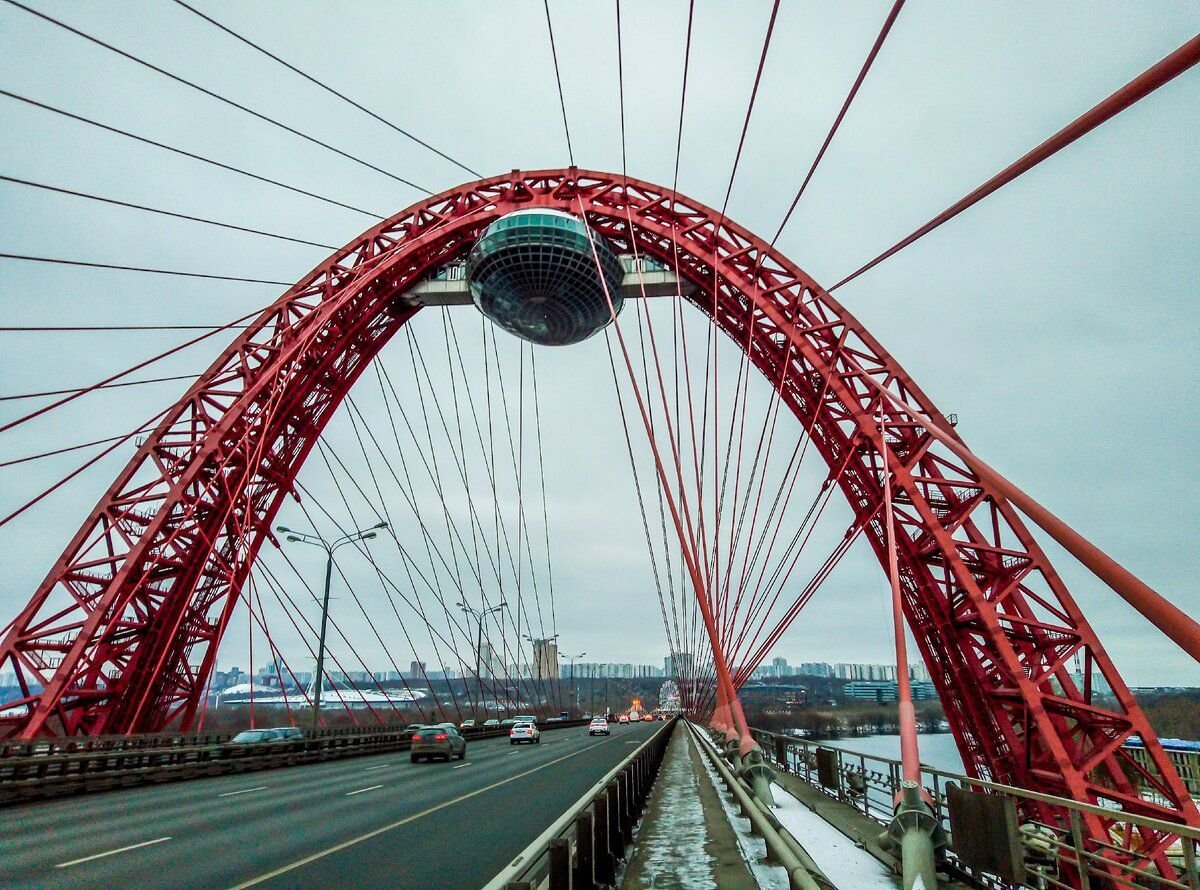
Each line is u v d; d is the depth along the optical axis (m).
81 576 42.31
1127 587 5.05
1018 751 33.84
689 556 25.92
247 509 46.91
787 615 43.59
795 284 46.84
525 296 56.16
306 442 54.34
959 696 37.97
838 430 44.53
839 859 10.10
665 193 53.66
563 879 6.24
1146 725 29.50
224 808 17.98
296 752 34.00
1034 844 8.52
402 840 12.91
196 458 45.41
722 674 24.02
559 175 56.62
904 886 8.11
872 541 44.69
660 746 26.41
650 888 8.00
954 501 39.03
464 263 58.44
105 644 41.69
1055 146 9.73
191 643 46.16
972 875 9.25
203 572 45.03
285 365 49.22
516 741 49.94
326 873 10.25
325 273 53.53
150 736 35.06
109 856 11.70
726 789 18.19
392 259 52.62
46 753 28.08
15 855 11.88
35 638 39.78
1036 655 34.25
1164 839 25.33
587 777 24.80
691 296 54.88
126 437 44.84
